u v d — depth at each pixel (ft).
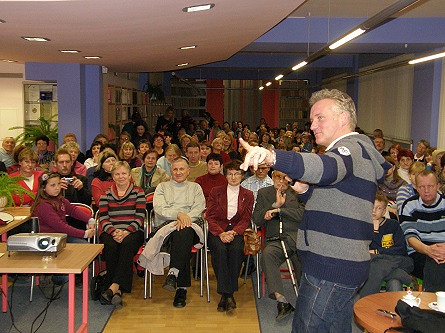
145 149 25.35
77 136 31.63
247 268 17.01
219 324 13.98
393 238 13.70
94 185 18.54
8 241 11.10
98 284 15.52
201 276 16.20
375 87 44.21
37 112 34.86
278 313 14.35
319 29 28.63
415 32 28.66
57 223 14.76
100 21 15.61
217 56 31.73
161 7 14.30
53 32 17.48
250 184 18.45
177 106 72.90
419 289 13.89
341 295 6.19
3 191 15.02
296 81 72.79
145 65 33.53
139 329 13.57
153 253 15.19
